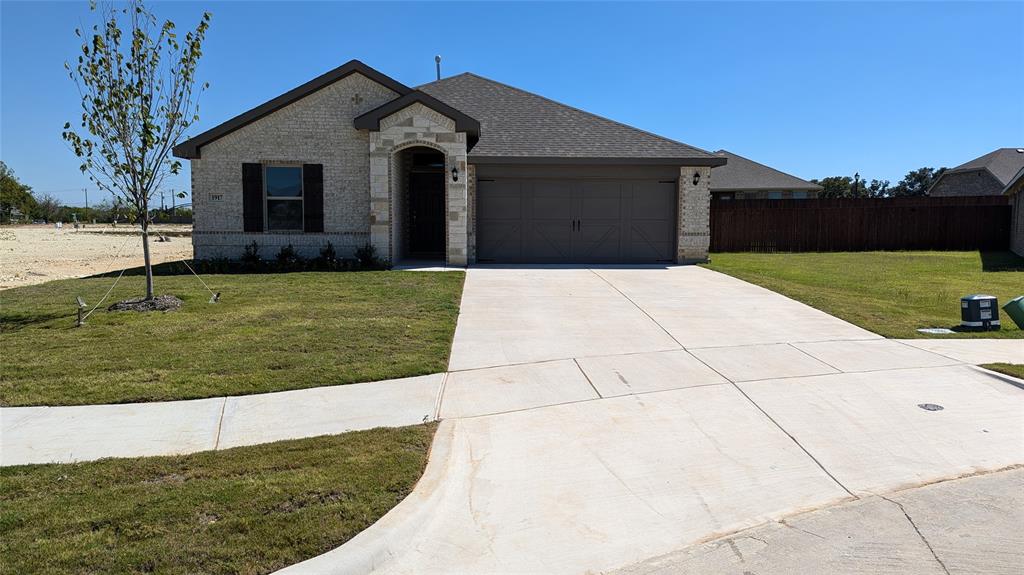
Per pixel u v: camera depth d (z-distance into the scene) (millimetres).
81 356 7488
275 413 5934
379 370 7125
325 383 6723
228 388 6477
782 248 25219
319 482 4465
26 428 5484
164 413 5875
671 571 3697
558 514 4289
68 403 6035
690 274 15117
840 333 9234
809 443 5391
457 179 16094
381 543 3775
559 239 17719
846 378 7086
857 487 4676
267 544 3699
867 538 4004
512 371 7289
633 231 17828
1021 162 38906
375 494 4320
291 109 16359
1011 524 4156
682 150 17609
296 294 11734
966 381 6973
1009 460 5086
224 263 15797
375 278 13859
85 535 3742
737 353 8102
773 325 9703
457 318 9969
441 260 18266
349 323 9297
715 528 4145
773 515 4301
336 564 3557
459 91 20469
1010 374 7098
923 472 4895
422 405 6199
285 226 16672
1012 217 24141
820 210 25188
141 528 3816
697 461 5059
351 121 16406
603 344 8492
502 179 17500
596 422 5820
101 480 4480
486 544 3951
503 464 4984
